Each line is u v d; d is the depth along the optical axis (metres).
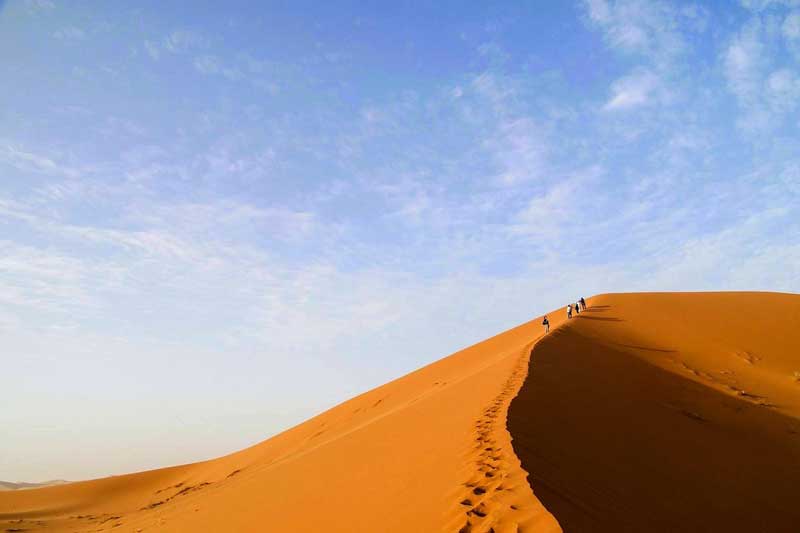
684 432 15.49
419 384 37.88
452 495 7.77
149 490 47.25
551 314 46.88
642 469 10.82
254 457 41.34
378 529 7.82
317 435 36.00
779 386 25.20
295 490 13.94
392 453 13.18
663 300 40.41
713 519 9.16
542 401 14.02
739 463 13.80
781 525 10.13
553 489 7.63
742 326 33.75
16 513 38.47
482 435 10.62
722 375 26.25
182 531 14.99
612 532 6.70
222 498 18.83
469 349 46.16
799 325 33.34
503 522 6.42
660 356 28.30
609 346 27.47
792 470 14.38
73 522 34.22
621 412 15.66
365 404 39.75
